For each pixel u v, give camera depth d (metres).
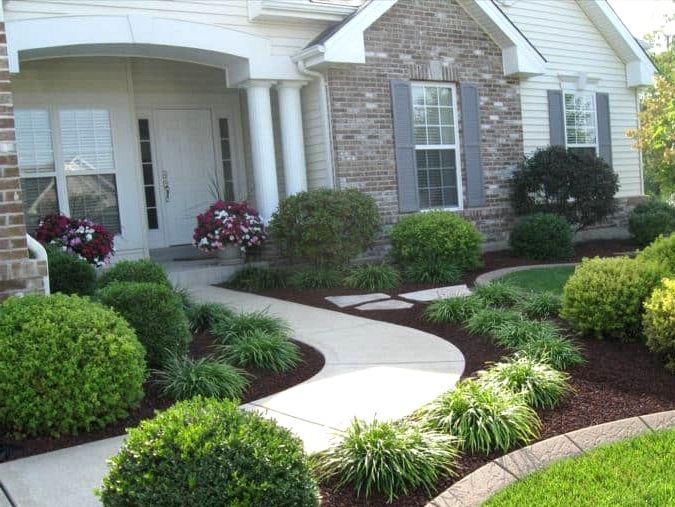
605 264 6.59
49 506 3.66
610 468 4.12
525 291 8.75
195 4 10.38
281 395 5.46
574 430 4.66
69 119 11.41
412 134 12.19
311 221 9.94
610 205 13.58
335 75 11.38
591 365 5.84
